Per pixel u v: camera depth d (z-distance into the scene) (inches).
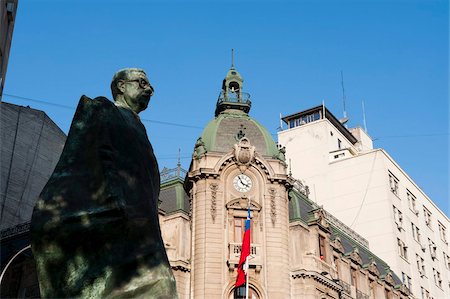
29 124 2140.7
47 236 238.4
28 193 2064.5
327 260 1699.1
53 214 241.3
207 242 1519.4
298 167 2785.4
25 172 2074.3
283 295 1498.5
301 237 1627.7
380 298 2039.9
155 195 275.4
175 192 1686.8
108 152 251.9
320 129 2812.5
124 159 258.5
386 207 2536.9
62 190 247.0
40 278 238.4
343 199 2632.9
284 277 1521.9
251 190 1592.0
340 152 2778.1
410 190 2832.2
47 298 235.0
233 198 1572.3
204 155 1610.5
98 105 263.6
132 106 298.7
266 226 1558.8
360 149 3147.1
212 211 1549.0
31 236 242.7
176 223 1606.8
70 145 260.2
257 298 1487.5
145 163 271.3
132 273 236.1
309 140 2815.0
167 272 245.1
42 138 2181.3
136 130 277.6
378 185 2591.0
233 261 1505.9
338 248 1822.1
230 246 1525.6
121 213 240.5
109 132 257.8
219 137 1657.2
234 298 1486.2
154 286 236.8
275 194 1600.6
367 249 2261.3
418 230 2778.1
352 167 2674.7
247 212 1556.3
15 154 2055.9
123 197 245.6
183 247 1573.6
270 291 1489.9
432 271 2790.4
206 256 1505.9
